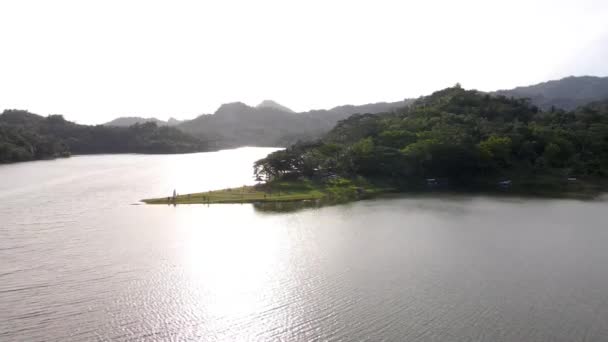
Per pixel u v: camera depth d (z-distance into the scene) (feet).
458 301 200.85
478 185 569.64
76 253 265.75
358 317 185.16
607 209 404.77
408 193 505.25
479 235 311.27
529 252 272.51
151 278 226.17
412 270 239.91
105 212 391.45
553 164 637.30
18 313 184.03
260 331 173.78
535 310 191.72
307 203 440.04
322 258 260.21
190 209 407.44
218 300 201.05
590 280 226.38
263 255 265.75
